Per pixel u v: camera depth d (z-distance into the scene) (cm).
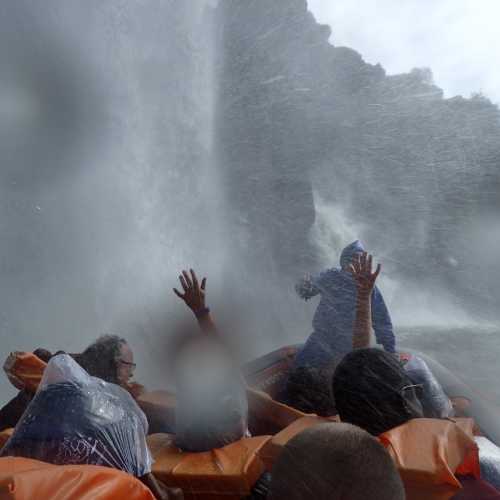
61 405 206
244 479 233
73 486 154
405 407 218
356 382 220
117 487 158
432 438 198
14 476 152
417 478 187
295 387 353
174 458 257
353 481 121
